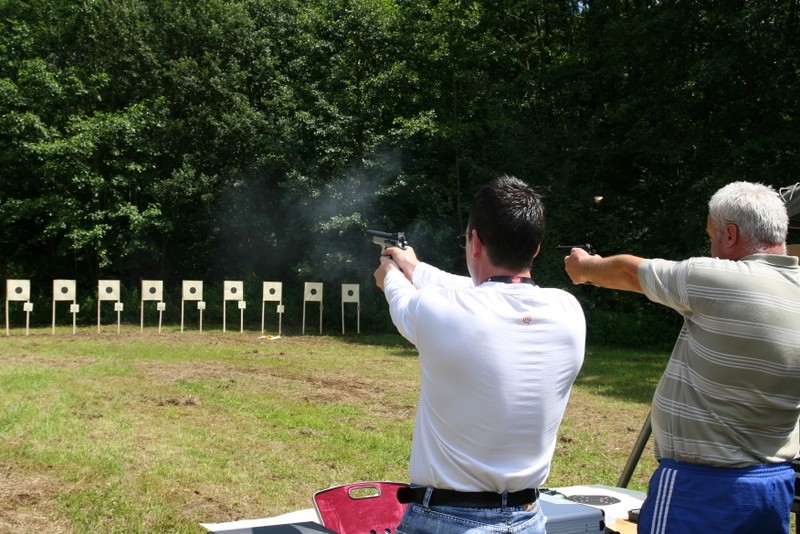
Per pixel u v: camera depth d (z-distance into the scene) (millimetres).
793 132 15250
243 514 4688
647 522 2301
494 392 1794
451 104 19688
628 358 13664
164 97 19906
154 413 7609
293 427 7180
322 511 2902
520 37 20172
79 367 10734
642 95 17422
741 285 2143
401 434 6957
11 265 20734
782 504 2205
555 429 1918
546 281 17141
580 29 19078
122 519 4488
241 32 21047
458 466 1816
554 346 1864
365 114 19203
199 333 17062
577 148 18125
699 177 16766
